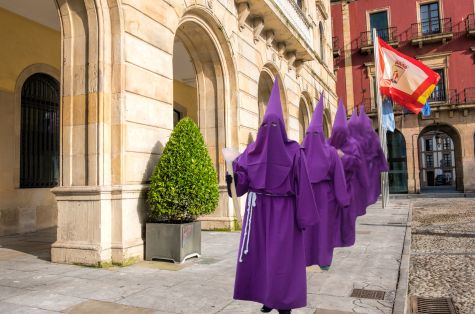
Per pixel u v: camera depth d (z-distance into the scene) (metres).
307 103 17.75
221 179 9.84
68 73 6.32
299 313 3.82
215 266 5.87
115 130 6.16
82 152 6.17
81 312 3.86
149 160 6.68
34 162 10.35
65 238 6.12
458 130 24.84
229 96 10.09
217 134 9.95
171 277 5.21
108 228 5.97
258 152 3.35
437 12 26.12
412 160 25.84
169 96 7.30
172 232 6.13
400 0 26.98
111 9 6.22
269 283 3.11
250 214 3.32
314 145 5.16
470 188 24.44
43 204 10.34
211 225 9.78
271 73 13.36
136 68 6.49
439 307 4.33
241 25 10.59
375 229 10.07
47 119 10.84
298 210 3.20
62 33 6.39
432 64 25.95
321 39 21.78
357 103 27.78
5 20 9.54
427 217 13.21
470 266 6.08
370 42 27.56
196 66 10.03
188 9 8.16
